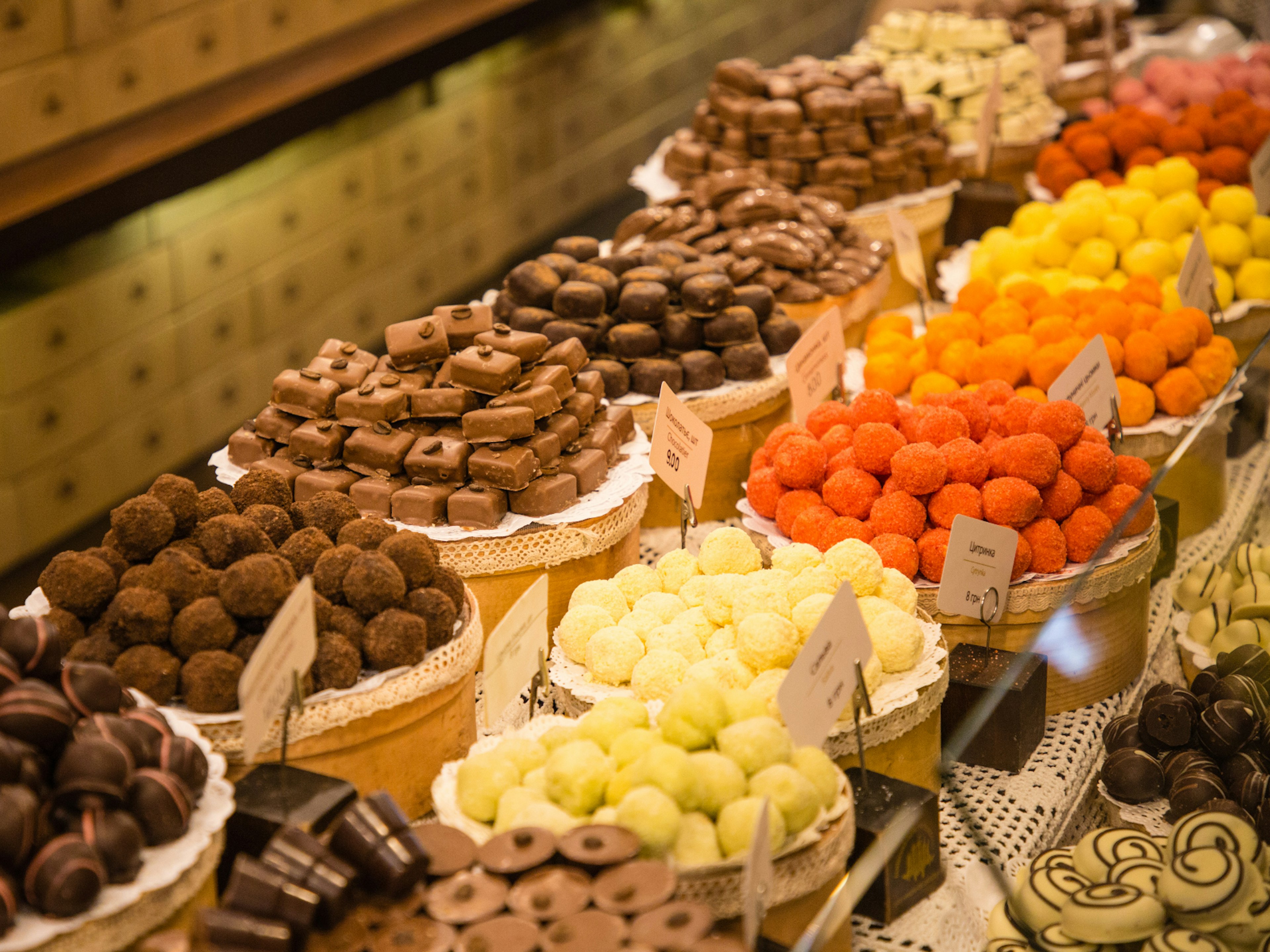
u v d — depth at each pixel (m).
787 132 4.14
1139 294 3.12
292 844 1.38
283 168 4.83
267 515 2.01
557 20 6.05
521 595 2.32
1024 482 2.27
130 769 1.43
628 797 1.48
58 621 1.80
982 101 4.75
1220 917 1.70
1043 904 1.78
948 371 2.88
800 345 2.89
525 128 6.11
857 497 2.30
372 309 5.44
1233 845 1.79
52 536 4.21
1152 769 2.08
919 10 5.68
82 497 4.29
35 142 3.73
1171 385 2.82
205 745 1.64
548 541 2.31
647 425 2.91
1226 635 2.43
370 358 2.59
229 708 1.74
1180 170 3.74
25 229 3.64
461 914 1.35
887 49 5.14
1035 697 2.12
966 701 2.08
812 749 1.63
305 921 1.31
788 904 1.53
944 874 1.82
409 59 5.11
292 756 1.75
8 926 1.28
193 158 4.16
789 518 2.39
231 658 1.75
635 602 2.20
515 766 1.65
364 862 1.39
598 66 6.50
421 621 1.86
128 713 1.56
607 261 3.18
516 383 2.45
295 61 4.66
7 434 3.96
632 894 1.36
